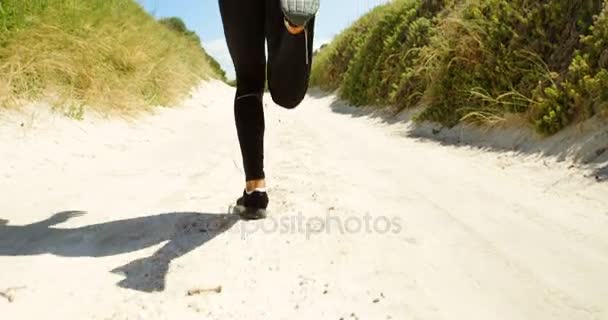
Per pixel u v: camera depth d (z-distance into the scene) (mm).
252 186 2400
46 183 3086
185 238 2238
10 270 1904
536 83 4301
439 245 2158
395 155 4168
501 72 4750
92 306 1675
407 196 2846
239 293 1779
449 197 2836
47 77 4832
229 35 2240
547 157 3506
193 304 1700
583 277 1857
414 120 6043
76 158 3781
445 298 1739
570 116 3672
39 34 5066
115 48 6445
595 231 2258
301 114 8570
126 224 2402
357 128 6586
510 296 1747
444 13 7555
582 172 3033
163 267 1964
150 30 8852
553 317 1619
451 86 5551
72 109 4660
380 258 2027
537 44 4539
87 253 2092
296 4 1890
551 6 4547
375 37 10180
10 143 3660
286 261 2002
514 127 4219
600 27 3746
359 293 1768
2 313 1597
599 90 3428
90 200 2770
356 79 10477
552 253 2062
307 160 3795
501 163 3680
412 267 1954
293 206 2598
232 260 2018
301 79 2131
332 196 2773
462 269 1939
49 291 1757
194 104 8609
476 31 5293
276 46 2135
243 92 2332
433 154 4219
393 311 1657
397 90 7359
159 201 2762
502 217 2490
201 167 3604
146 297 1740
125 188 3018
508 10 4988
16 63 4547
